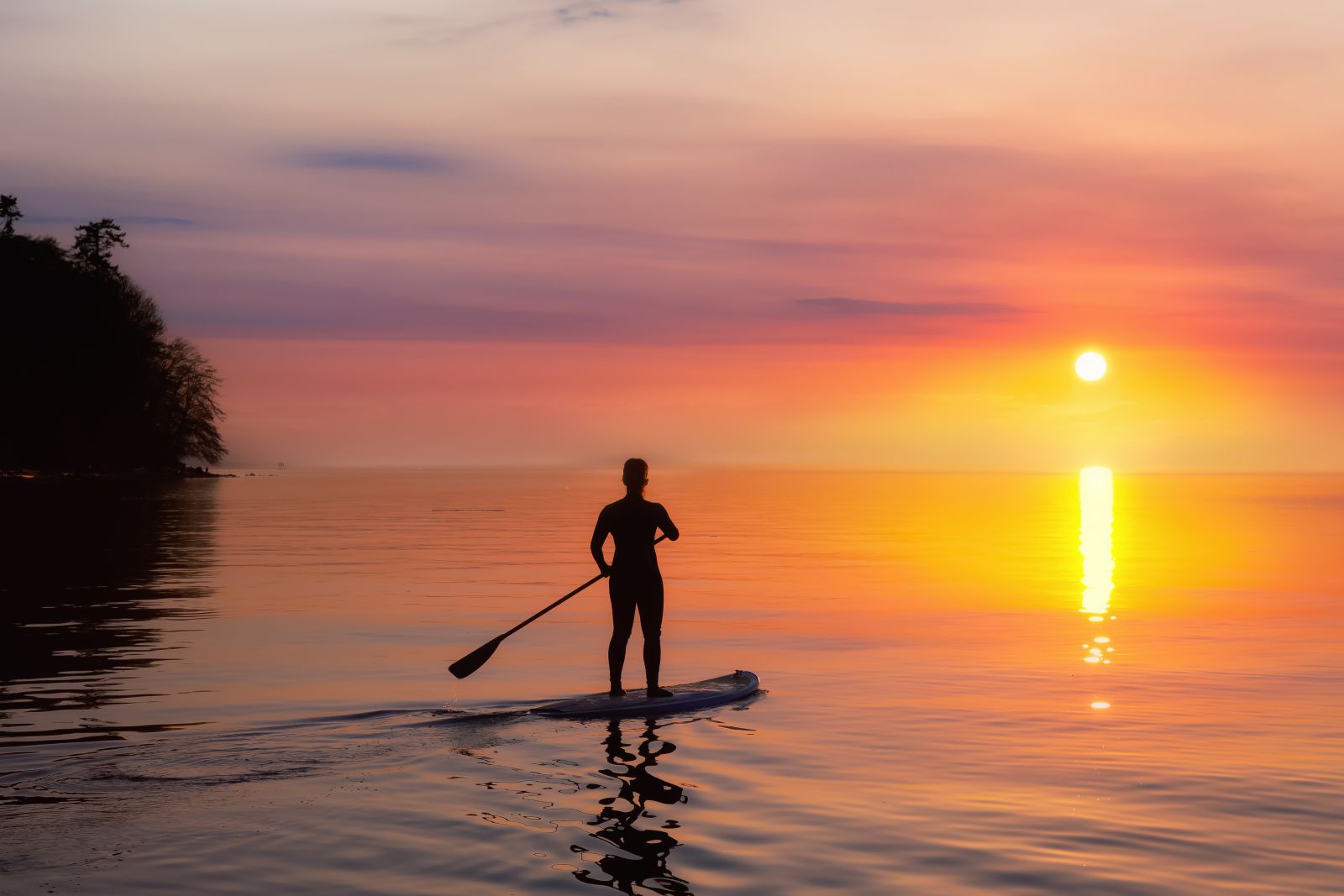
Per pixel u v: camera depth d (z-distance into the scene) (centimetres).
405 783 584
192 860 464
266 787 576
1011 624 1284
